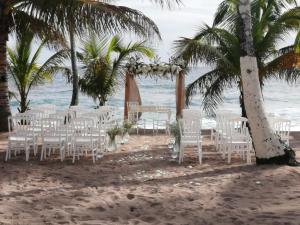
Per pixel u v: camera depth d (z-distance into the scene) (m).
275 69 14.55
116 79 19.34
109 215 5.96
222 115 11.50
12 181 7.81
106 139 11.45
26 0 13.07
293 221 5.56
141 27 12.23
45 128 11.16
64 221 5.59
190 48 12.69
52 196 6.82
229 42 14.16
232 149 10.70
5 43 14.67
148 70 16.50
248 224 5.54
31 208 6.12
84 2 11.48
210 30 14.13
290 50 14.77
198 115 11.36
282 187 7.54
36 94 48.22
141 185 7.68
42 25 13.45
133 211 6.18
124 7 12.17
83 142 9.67
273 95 47.38
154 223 5.60
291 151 9.59
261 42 14.34
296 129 18.89
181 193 7.09
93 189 7.32
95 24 11.59
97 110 12.32
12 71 18.36
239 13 9.68
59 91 52.62
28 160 9.87
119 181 8.04
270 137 9.55
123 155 10.82
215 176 8.43
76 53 19.44
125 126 13.38
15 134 10.34
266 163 9.52
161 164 9.71
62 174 8.50
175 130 10.78
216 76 15.96
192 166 9.52
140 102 18.31
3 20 14.13
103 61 18.86
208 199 6.77
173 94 48.19
